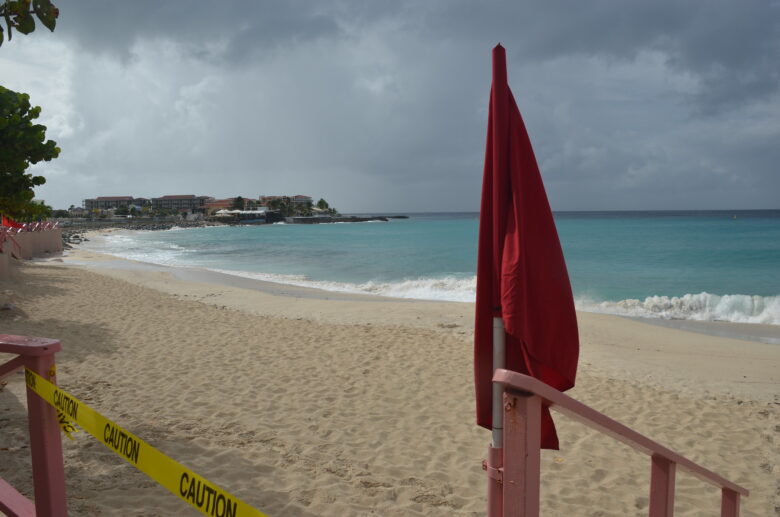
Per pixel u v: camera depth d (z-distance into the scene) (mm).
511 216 2109
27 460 4680
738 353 11328
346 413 6676
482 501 4613
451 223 155375
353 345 10328
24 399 6293
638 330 13742
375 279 26531
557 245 2188
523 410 1509
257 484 4652
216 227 138250
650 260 34438
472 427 6344
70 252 38438
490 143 2176
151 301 14930
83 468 4664
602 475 5285
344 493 4578
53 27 3971
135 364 8477
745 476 5477
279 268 32062
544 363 2088
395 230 99938
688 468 2295
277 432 5930
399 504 4480
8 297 13508
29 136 10805
